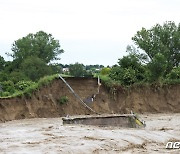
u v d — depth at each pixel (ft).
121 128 88.94
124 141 71.05
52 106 126.52
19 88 138.10
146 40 182.09
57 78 133.80
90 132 78.54
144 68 156.35
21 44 264.93
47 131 81.71
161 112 148.25
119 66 156.04
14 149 61.41
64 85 133.90
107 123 94.17
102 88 142.00
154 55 170.19
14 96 118.32
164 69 153.79
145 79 152.87
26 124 100.78
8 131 82.84
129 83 148.25
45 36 278.26
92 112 134.41
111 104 141.38
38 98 124.67
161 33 186.70
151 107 148.46
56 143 66.54
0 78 175.63
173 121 112.78
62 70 268.21
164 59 155.53
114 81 145.59
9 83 142.10
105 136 74.43
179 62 188.44
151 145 70.79
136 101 146.61
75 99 133.80
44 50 275.18
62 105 129.59
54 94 130.21
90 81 140.46
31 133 79.05
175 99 153.99
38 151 59.98
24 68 217.77
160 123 107.04
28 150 60.70
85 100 135.74
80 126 89.61
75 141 68.44
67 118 97.19
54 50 280.31
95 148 63.77
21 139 71.31
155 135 79.97
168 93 154.10
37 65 221.25
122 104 143.43
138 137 76.07
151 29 187.01
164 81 155.84
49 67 231.30
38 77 209.97
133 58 157.28
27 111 119.14
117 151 63.52
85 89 138.10
